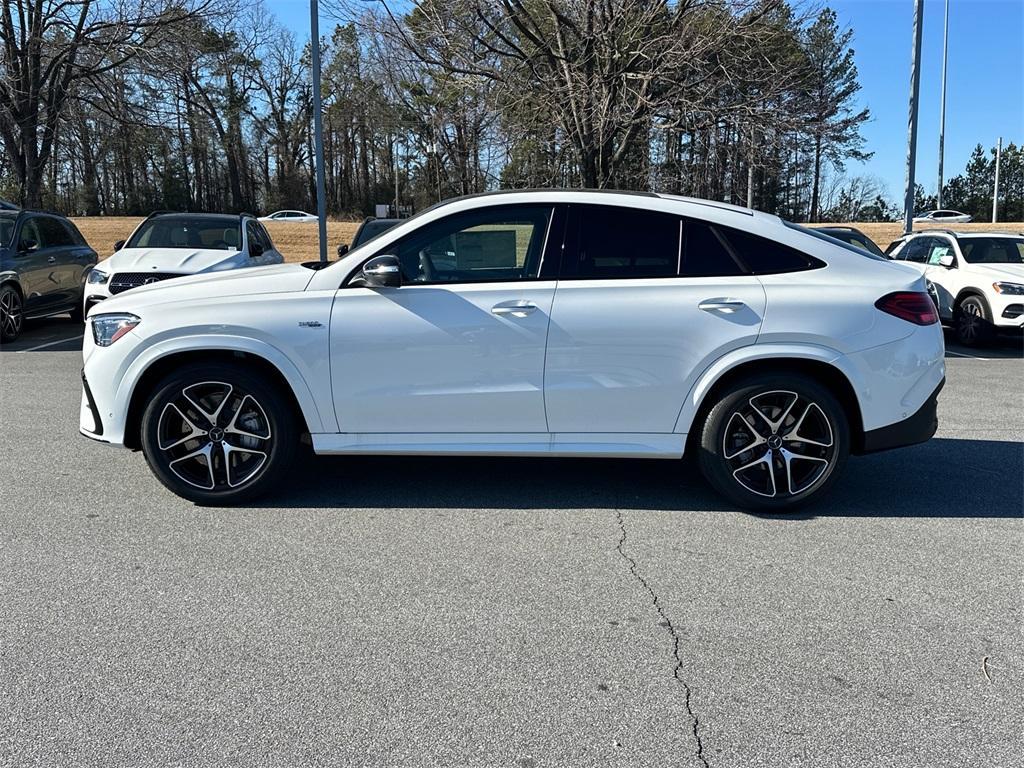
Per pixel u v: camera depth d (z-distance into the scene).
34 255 11.77
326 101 66.69
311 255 30.80
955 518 4.56
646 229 4.50
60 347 10.87
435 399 4.46
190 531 4.28
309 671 2.95
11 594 3.54
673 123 15.48
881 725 2.67
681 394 4.44
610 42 14.95
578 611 3.43
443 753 2.51
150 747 2.52
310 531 4.29
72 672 2.93
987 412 7.35
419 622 3.32
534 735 2.60
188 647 3.11
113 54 22.42
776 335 4.35
